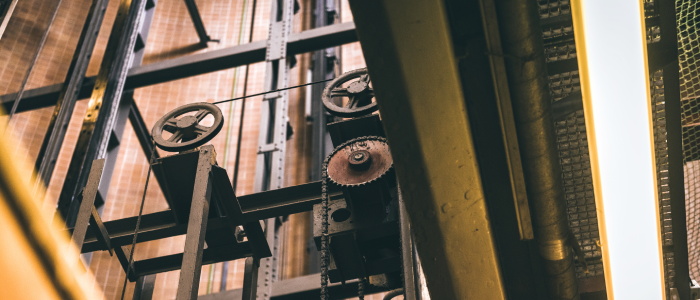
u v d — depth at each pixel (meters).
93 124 9.81
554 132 3.10
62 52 13.36
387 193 4.85
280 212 5.32
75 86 10.75
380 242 4.88
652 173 3.13
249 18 15.05
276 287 9.17
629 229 3.33
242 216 5.28
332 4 14.62
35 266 1.05
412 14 2.61
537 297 3.96
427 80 2.80
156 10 14.87
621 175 3.17
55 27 13.60
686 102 4.80
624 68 2.90
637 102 2.97
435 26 2.64
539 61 2.80
